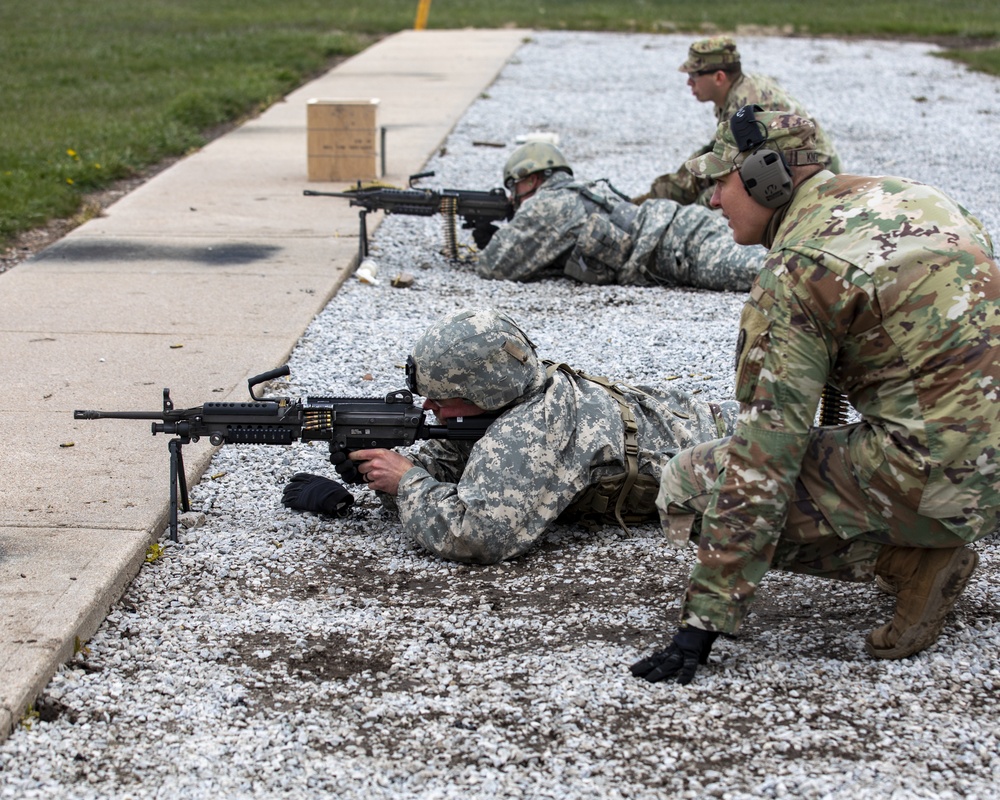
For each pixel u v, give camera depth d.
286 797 9.12
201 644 11.41
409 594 12.45
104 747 9.76
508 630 11.69
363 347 20.23
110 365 18.52
